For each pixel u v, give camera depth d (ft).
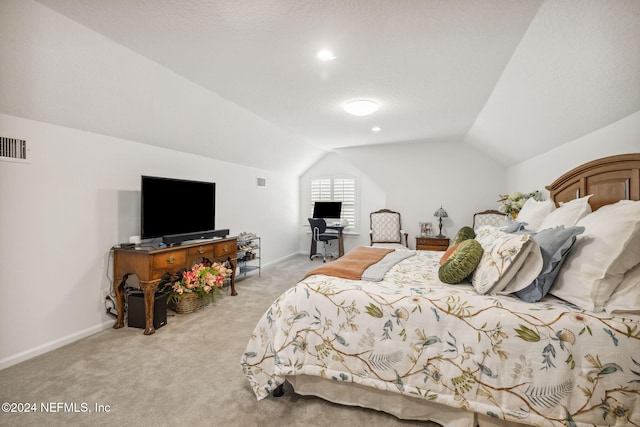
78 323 8.32
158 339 8.22
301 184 22.02
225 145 13.19
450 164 16.87
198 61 7.43
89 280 8.60
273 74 8.14
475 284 5.45
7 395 5.77
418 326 4.87
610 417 3.86
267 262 18.10
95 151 8.73
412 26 5.85
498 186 16.07
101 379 6.31
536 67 6.82
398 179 18.03
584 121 7.59
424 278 6.57
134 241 9.18
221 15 5.55
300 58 7.23
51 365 6.88
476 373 4.43
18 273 7.08
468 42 6.43
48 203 7.64
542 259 4.81
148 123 9.57
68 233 8.09
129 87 7.99
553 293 4.89
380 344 5.04
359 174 20.27
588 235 4.82
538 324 4.26
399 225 17.78
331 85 8.88
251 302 11.36
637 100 5.90
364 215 20.20
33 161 7.32
